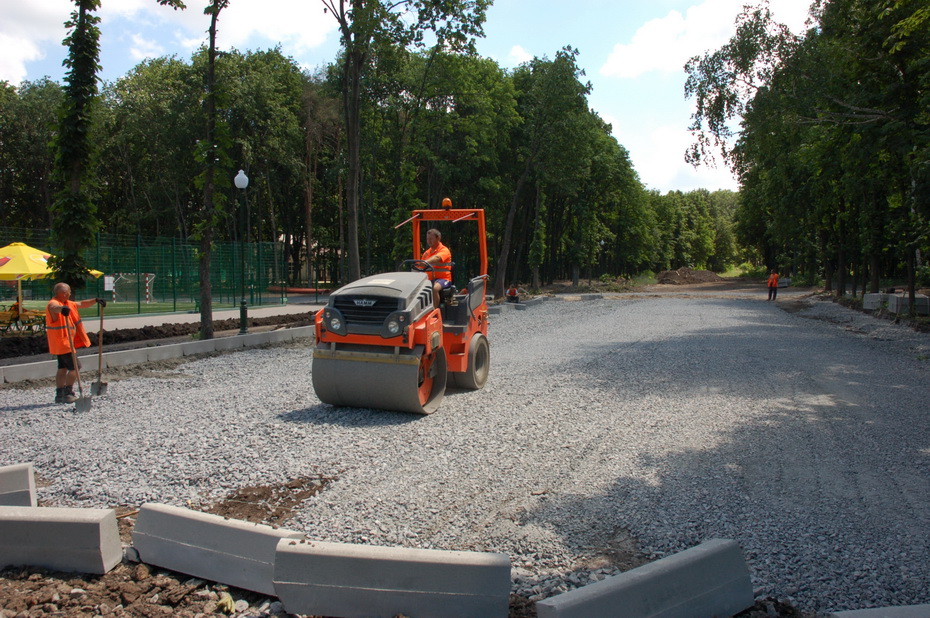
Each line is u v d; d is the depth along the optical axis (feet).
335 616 11.68
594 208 196.95
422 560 11.49
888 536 14.74
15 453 21.24
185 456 20.52
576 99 126.62
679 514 15.97
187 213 155.84
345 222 150.30
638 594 10.66
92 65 50.78
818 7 64.59
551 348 48.52
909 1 47.52
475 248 169.58
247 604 12.24
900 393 30.89
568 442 22.40
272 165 148.87
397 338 25.94
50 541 13.38
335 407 27.89
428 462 20.13
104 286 84.12
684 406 28.04
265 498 17.16
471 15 75.15
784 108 64.49
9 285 79.00
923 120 53.11
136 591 12.53
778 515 15.92
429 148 124.57
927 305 69.87
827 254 126.21
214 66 51.83
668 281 228.43
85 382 34.60
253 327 65.87
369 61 79.15
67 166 51.16
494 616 11.21
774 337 55.98
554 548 14.08
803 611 11.69
